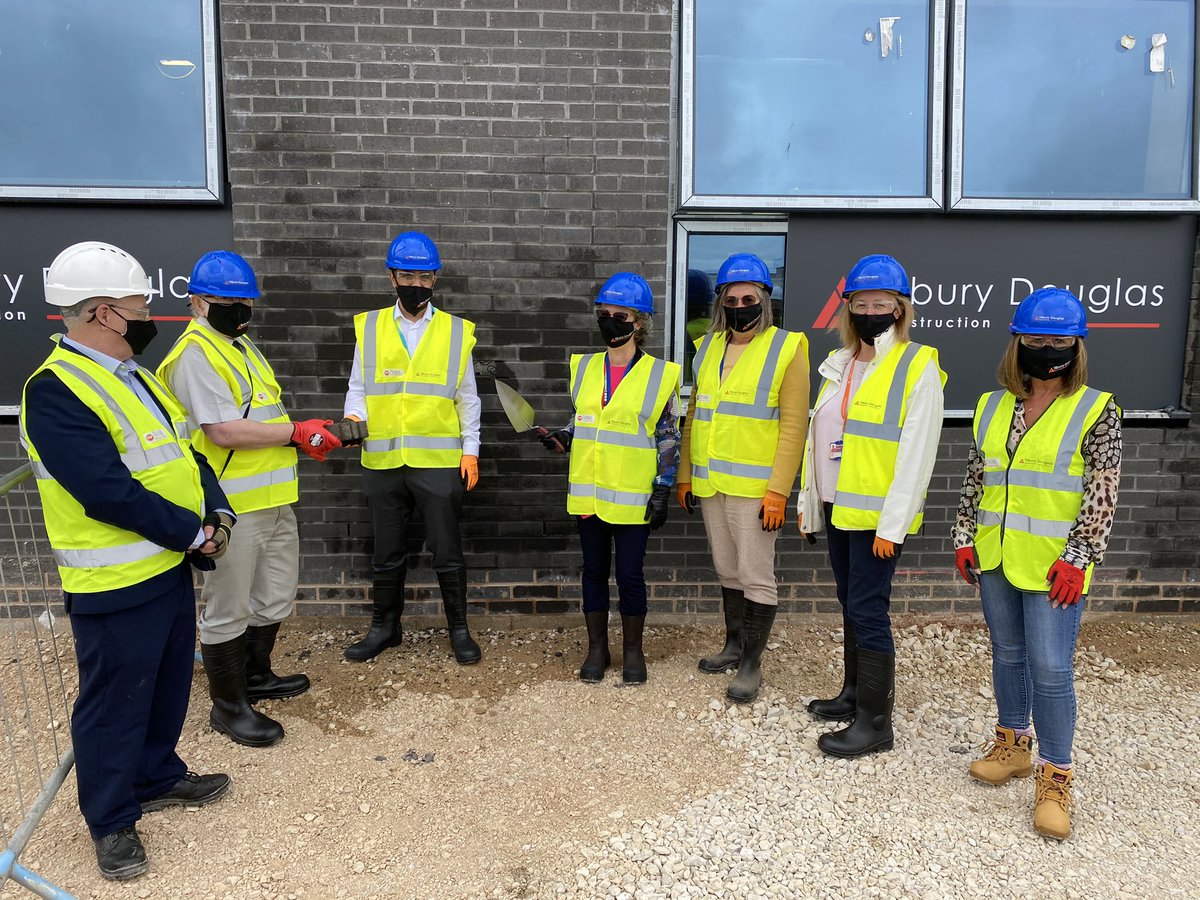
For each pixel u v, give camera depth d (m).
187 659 2.73
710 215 4.28
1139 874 2.60
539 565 4.43
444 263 4.18
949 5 4.18
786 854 2.68
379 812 2.91
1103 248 4.34
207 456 3.18
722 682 3.86
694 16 4.15
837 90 4.25
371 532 4.38
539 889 2.53
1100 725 3.54
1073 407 2.66
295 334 4.19
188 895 2.50
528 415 3.98
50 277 2.40
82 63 4.10
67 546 2.40
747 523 3.49
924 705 3.71
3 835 2.72
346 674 3.92
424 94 4.09
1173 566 4.52
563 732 3.43
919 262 4.33
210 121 4.10
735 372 3.48
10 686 3.79
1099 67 4.27
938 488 4.46
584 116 4.14
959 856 2.68
